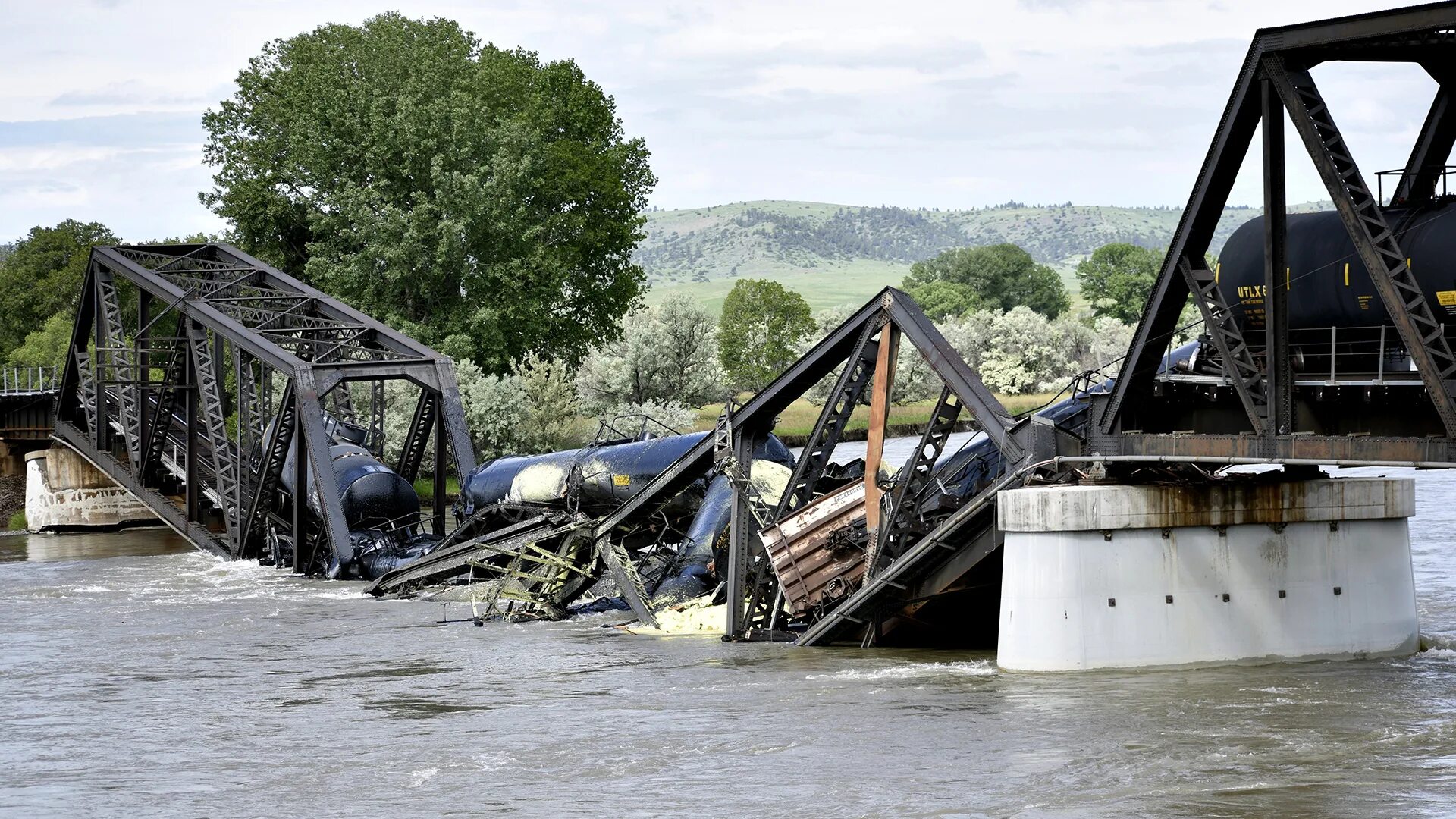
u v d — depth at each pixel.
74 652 50.59
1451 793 26.58
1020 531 37.53
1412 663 38.19
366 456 77.69
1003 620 38.47
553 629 53.34
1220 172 34.12
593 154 139.38
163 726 37.56
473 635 52.41
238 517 78.94
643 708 37.25
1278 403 32.53
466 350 118.25
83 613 61.06
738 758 31.41
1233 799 26.67
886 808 27.12
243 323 83.62
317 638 52.75
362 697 40.75
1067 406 43.78
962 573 41.94
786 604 48.25
